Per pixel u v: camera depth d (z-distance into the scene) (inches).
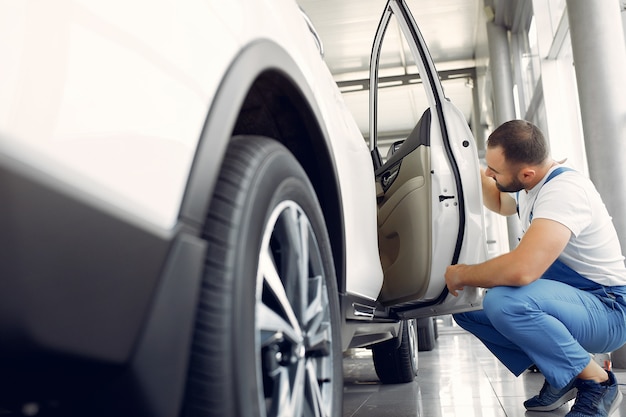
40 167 20.0
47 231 20.1
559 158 252.8
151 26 26.7
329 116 53.6
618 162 165.9
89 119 22.4
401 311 91.0
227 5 34.7
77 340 21.6
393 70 466.9
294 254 39.0
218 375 29.1
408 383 117.0
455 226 83.0
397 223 89.8
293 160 40.3
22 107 19.9
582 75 172.1
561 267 76.3
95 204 21.9
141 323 24.2
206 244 28.2
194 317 28.0
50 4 21.8
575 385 74.2
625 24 187.2
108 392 24.2
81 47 22.6
